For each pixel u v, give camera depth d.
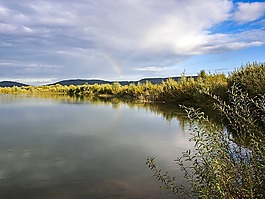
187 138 11.16
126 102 34.34
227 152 2.73
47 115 20.08
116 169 7.36
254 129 2.87
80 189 6.02
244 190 2.47
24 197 5.67
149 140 10.98
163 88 31.95
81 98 46.03
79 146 10.17
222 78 21.50
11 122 16.55
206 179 2.63
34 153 9.18
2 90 77.94
